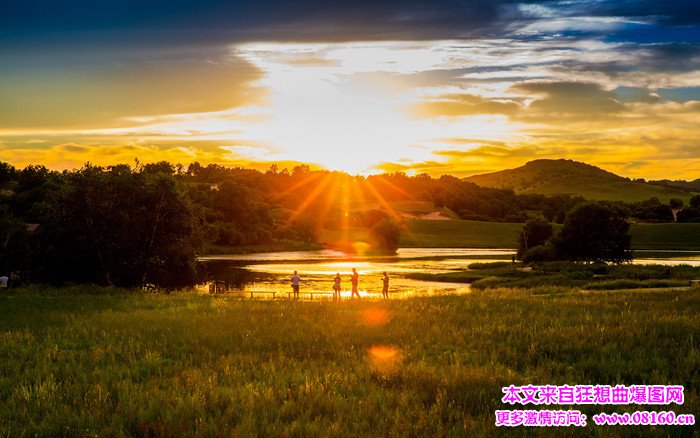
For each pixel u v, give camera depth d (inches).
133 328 724.0
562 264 2851.9
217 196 6259.8
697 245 5689.0
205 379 438.3
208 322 775.1
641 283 1736.0
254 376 458.0
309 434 315.0
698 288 1403.8
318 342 613.6
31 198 4591.5
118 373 469.7
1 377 458.6
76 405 382.6
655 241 5895.7
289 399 385.1
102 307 1024.2
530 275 2684.5
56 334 680.4
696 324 659.4
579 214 3336.6
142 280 1748.3
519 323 706.8
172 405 373.1
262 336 649.0
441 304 1027.9
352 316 846.5
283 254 5388.8
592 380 434.9
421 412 341.4
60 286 1638.8
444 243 6929.1
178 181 1828.2
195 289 1926.7
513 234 7495.1
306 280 2760.8
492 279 2482.8
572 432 315.3
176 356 553.0
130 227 1713.8
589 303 947.3
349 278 2876.5
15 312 924.6
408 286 2464.3
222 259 4618.6
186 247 1815.9
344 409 361.4
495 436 313.7
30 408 374.0
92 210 1690.5
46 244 1750.7
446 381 416.5
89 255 1718.8
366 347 592.1
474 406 374.0
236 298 1346.0
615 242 3309.5
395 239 5753.0
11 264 1769.2
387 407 368.2
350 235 7455.7
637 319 706.2
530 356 513.3
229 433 319.3
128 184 1738.4
